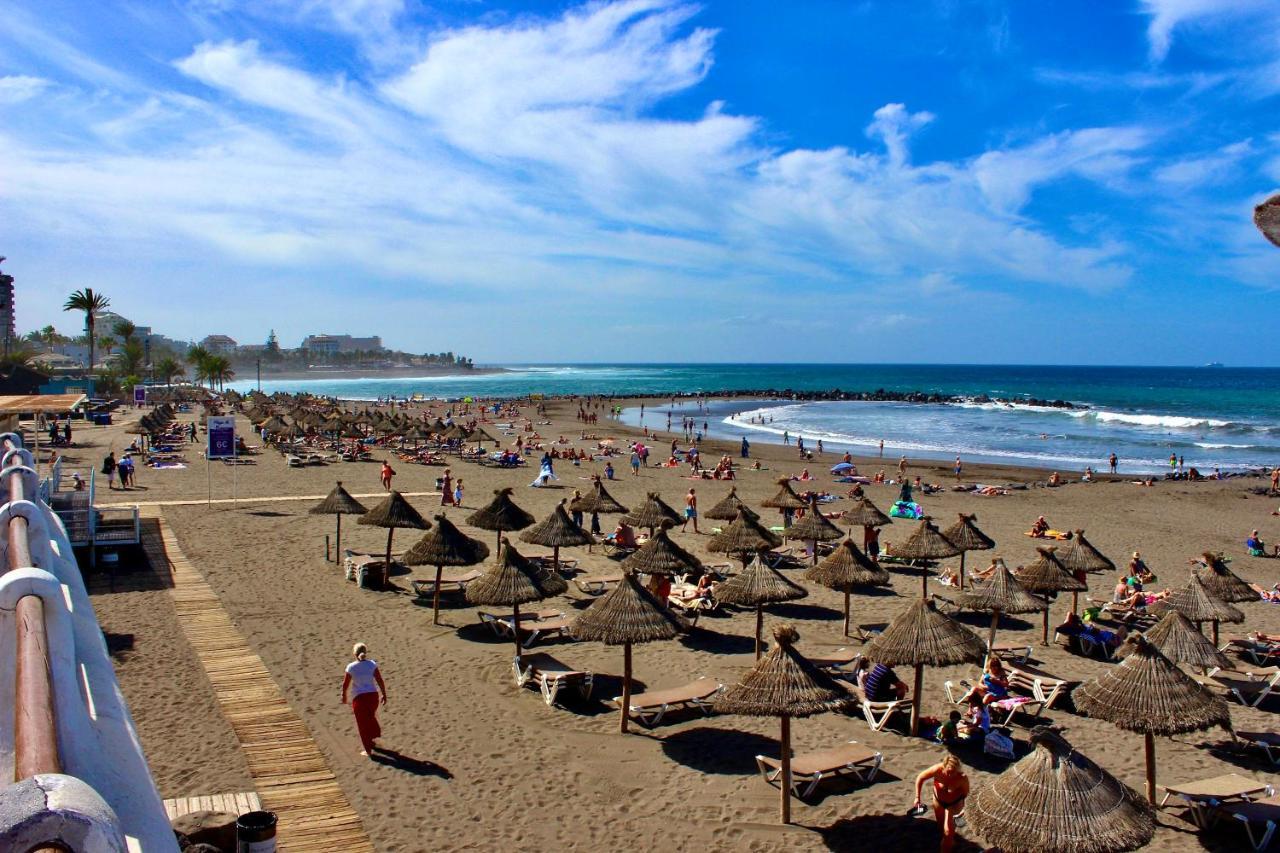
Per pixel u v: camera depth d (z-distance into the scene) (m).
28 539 4.76
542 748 10.81
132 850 2.42
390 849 8.38
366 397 136.62
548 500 31.58
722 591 14.20
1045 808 7.15
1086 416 85.19
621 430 68.19
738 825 9.12
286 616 15.84
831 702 8.99
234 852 7.04
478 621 16.11
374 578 18.31
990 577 15.00
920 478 40.66
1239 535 28.22
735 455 51.66
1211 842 9.10
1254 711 12.76
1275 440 63.53
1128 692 9.30
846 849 8.72
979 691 11.58
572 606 17.42
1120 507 33.72
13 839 1.29
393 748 10.59
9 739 2.90
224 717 11.19
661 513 21.66
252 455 43.69
